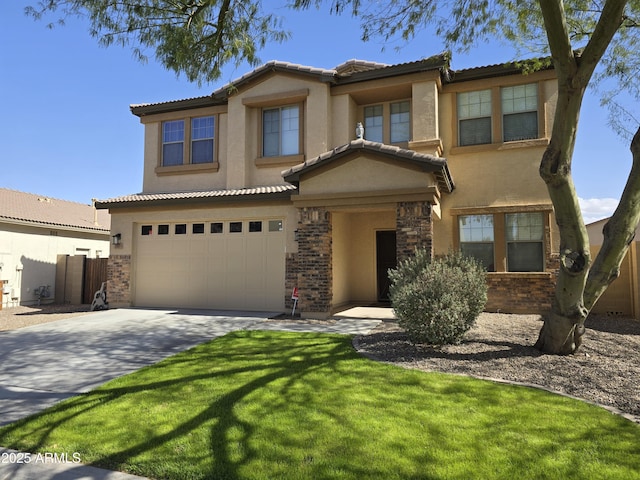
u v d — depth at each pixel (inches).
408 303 318.0
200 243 568.7
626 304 491.5
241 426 182.2
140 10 330.6
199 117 654.5
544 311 505.0
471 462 150.4
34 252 754.8
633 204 280.2
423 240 433.1
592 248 547.8
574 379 246.1
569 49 267.3
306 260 478.0
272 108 621.3
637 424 183.5
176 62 355.6
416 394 220.4
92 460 156.2
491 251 537.6
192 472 145.9
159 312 528.7
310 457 154.9
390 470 145.3
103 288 610.2
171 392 228.1
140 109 668.1
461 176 551.5
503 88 546.6
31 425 188.7
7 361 303.6
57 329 422.9
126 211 595.8
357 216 626.5
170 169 652.1
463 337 334.3
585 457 154.0
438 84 552.1
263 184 607.5
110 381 251.8
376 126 605.6
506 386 233.9
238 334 383.2
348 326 423.5
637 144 279.7
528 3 361.4
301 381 243.1
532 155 526.9
